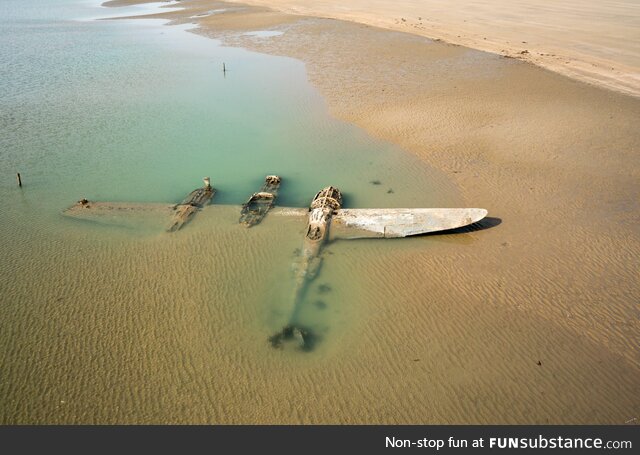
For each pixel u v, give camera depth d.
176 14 66.75
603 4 64.69
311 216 16.84
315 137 24.91
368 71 36.00
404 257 15.47
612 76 33.28
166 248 16.05
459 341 12.30
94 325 12.90
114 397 10.93
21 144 24.03
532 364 11.61
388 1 70.94
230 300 13.80
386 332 12.63
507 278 14.41
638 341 12.09
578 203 18.16
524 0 70.19
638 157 21.61
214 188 20.03
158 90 32.59
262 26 54.88
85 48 45.25
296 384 11.23
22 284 14.38
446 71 35.69
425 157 22.38
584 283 14.09
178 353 12.06
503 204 18.33
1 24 60.00
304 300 13.74
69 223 17.39
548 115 26.73
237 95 31.38
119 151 23.55
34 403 10.77
